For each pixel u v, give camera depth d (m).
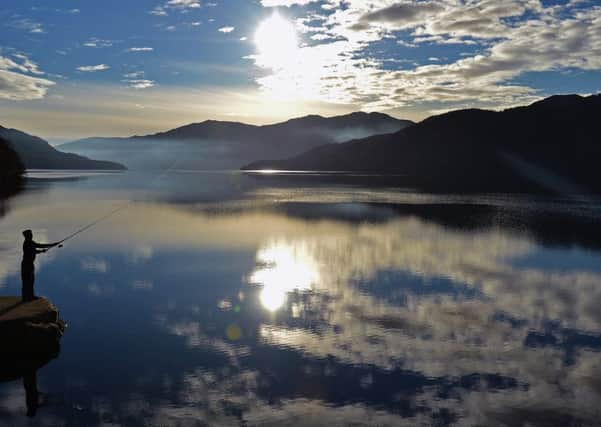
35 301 15.88
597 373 12.02
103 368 12.34
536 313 17.33
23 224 41.78
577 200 81.00
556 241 34.97
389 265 26.06
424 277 23.22
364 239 35.41
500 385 11.37
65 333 15.07
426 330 15.37
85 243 32.81
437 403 10.45
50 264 25.89
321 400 10.56
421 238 36.06
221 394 10.88
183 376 11.80
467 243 33.84
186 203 67.69
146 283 21.83
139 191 96.94
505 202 74.25
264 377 11.77
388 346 13.95
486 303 18.67
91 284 21.53
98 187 109.56
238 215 52.03
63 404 10.43
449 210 59.56
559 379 11.69
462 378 11.76
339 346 13.91
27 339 13.24
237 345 14.01
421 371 12.14
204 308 17.89
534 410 10.16
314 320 16.39
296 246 32.09
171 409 10.19
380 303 18.64
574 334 15.02
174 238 35.31
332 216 51.62
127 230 39.34
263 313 17.30
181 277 23.00
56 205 61.06
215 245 32.22
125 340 14.41
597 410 10.13
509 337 14.76
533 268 25.38
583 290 20.69
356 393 10.94
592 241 34.94
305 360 12.83
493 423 9.64
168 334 14.93
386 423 9.62
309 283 21.92
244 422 9.68
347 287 21.17
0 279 21.44
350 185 131.62
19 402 10.52
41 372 12.13
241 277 23.03
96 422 9.68
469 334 15.01
